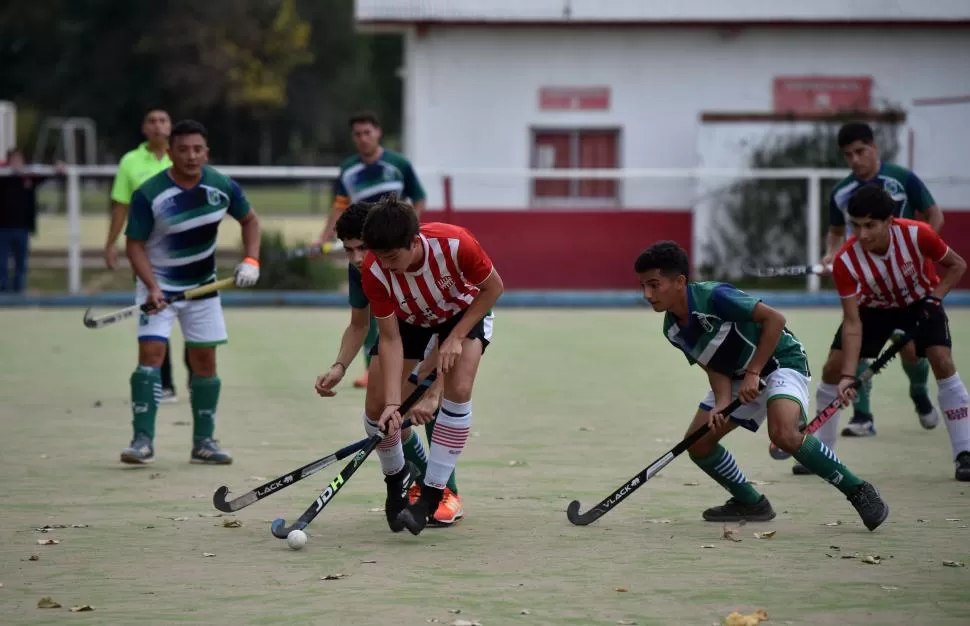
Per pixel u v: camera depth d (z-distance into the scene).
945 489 14.91
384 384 12.30
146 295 16.77
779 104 44.53
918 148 43.50
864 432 18.61
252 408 21.00
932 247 15.51
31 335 31.31
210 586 10.80
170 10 93.06
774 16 43.69
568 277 41.38
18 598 10.45
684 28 44.00
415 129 44.25
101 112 96.12
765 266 41.44
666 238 41.69
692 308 12.48
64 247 49.25
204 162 16.61
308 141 114.25
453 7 43.50
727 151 42.31
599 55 44.16
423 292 12.28
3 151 50.34
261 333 31.95
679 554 11.88
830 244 18.78
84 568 11.40
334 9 106.25
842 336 15.21
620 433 18.84
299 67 105.94
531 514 13.68
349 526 13.11
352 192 22.92
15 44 98.06
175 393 22.00
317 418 20.05
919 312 15.88
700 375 25.09
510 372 25.50
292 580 10.98
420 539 12.52
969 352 27.67
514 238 41.31
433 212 42.94
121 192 21.67
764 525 13.12
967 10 43.94
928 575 11.08
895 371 25.56
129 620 9.83
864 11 43.91
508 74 44.12
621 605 10.22
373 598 10.43
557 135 44.47
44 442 18.00
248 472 15.98
